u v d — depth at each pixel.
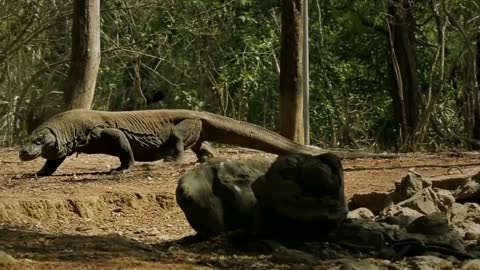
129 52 26.53
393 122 28.66
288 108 18.73
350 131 28.19
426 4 27.19
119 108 28.12
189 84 28.17
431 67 27.44
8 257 8.08
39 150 14.33
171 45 27.42
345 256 8.70
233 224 9.32
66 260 8.34
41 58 25.19
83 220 11.96
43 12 24.08
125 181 13.88
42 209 11.86
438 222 9.15
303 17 18.83
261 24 27.86
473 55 25.73
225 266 8.24
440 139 25.52
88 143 14.81
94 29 17.75
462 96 27.64
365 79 30.61
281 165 8.95
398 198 11.77
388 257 8.71
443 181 12.45
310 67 28.09
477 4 26.84
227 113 27.66
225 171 9.43
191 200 9.33
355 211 10.96
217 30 27.64
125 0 26.72
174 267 8.08
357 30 28.69
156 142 15.23
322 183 8.88
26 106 24.88
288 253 8.50
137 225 11.82
